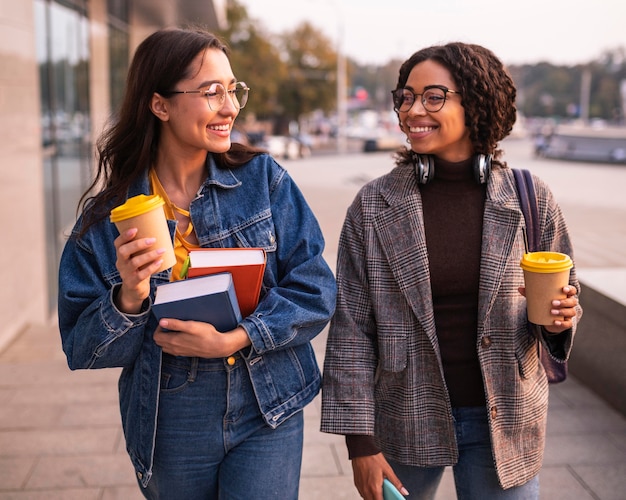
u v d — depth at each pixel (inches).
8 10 237.1
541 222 78.0
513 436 76.9
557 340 77.2
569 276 79.9
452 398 77.8
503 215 76.2
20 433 148.5
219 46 72.4
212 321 67.4
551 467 135.2
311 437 146.8
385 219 78.2
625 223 540.4
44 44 313.0
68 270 73.5
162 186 75.6
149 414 72.4
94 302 70.6
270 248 75.2
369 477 75.7
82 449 141.4
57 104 340.8
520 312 77.0
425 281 75.9
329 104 2151.8
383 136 1827.0
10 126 237.9
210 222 74.5
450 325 77.1
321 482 129.3
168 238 64.9
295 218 77.3
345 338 78.8
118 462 136.3
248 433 74.1
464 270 76.6
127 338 69.9
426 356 77.6
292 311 71.1
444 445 77.8
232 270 69.2
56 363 192.9
